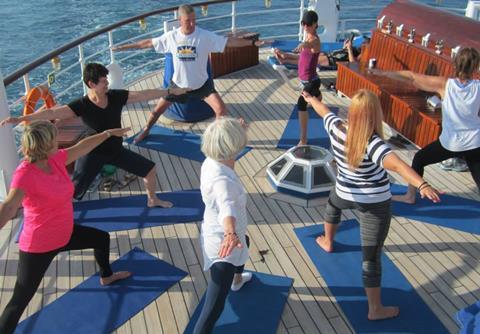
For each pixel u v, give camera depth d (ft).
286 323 11.12
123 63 57.47
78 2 103.81
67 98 49.96
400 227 14.53
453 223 14.69
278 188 16.20
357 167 9.83
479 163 13.70
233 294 11.86
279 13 95.76
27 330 10.88
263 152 19.20
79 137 16.88
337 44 28.60
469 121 13.32
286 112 22.85
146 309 11.50
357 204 10.21
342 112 22.68
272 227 14.57
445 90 13.55
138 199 16.02
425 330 10.87
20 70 16.31
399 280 12.38
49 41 80.18
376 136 9.54
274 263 13.03
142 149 19.40
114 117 13.84
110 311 11.42
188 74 18.33
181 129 21.08
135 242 13.92
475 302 11.56
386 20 21.79
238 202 8.82
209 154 8.67
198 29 18.04
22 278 9.79
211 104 19.07
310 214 15.20
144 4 103.40
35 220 9.43
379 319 11.09
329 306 11.59
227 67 27.45
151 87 25.67
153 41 18.24
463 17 19.40
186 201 15.90
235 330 10.82
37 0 105.09
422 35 19.61
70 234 10.14
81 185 14.25
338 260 13.12
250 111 22.99
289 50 27.73
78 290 12.05
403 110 18.20
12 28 85.81
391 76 14.79
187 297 11.87
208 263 9.35
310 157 16.19
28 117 12.67
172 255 13.38
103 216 15.10
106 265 11.77
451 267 12.86
